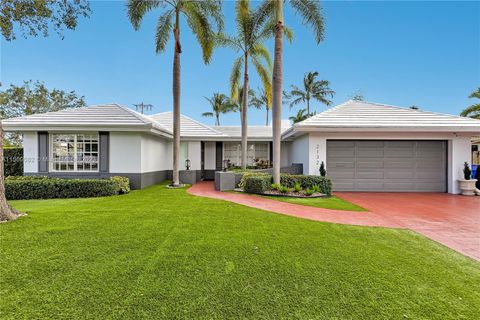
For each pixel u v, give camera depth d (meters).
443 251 4.86
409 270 3.97
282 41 11.62
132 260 4.13
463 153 13.02
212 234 5.53
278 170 11.75
